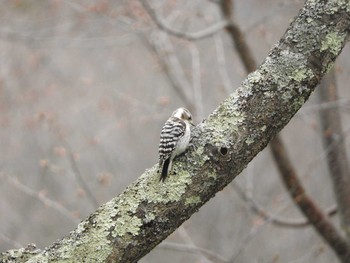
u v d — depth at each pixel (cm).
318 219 1084
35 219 1858
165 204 579
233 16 1233
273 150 1092
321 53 597
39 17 1825
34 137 1923
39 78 1998
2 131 1938
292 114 597
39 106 1988
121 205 583
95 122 2000
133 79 2003
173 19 1508
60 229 1848
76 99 2016
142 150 1988
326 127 1165
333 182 1130
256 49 1719
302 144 1759
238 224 1711
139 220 575
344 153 1130
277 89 593
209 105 1820
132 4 1405
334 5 602
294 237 1619
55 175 1834
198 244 1706
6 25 1852
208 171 586
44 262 570
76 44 1820
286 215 1477
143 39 1456
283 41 609
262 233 1603
